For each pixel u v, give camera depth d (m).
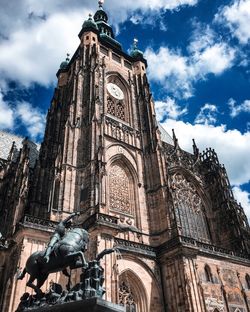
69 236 26.67
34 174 87.62
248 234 93.19
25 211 74.75
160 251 71.06
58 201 66.50
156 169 87.00
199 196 102.81
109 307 20.75
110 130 88.94
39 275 25.83
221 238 95.12
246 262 82.62
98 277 23.39
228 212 95.75
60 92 110.62
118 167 84.94
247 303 74.62
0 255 62.69
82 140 80.56
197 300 61.84
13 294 48.44
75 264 24.92
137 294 64.25
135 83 111.75
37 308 21.98
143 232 75.31
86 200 67.00
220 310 68.62
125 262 65.06
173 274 66.56
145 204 81.56
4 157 108.38
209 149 113.94
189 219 93.69
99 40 112.44
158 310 63.84
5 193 88.25
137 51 121.38
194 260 68.12
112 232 58.91
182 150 109.88
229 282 75.06
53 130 98.06
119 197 79.38
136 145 92.69
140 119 100.94
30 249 54.53
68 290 24.16
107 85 102.56
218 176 104.88
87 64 100.62
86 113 86.12
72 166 73.81
